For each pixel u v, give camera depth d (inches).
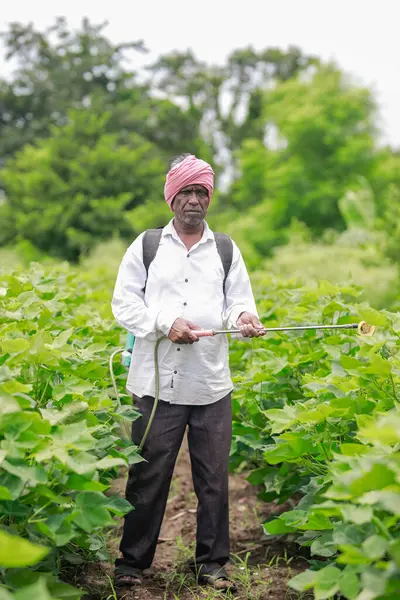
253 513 196.9
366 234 647.1
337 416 128.8
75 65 1603.1
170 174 148.9
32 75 1612.9
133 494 150.0
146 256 151.2
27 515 106.0
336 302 177.9
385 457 101.7
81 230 1115.3
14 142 1528.1
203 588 149.2
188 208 147.9
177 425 149.1
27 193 1172.5
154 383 148.5
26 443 99.0
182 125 1498.5
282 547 173.2
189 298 148.4
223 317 152.2
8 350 119.0
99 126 1258.0
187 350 147.5
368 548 87.0
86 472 102.1
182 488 219.6
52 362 124.8
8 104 1605.6
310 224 1230.3
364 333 143.9
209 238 152.5
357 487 90.1
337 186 1225.4
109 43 1636.3
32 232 1115.9
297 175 1227.9
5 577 103.1
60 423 114.0
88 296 236.1
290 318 182.9
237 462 190.5
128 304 148.8
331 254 491.2
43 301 178.5
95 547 131.8
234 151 1585.9
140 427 150.1
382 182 1214.3
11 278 179.6
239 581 154.8
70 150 1211.9
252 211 1249.4
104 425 133.1
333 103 1279.5
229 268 154.3
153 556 153.3
